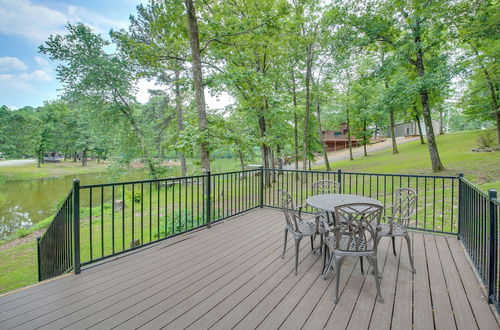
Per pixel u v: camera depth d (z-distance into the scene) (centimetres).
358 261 280
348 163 1920
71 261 275
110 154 1708
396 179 1018
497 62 971
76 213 253
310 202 284
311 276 248
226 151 710
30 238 879
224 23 760
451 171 945
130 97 1491
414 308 192
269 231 395
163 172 1647
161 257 297
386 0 891
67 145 3450
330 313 187
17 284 516
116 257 295
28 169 2856
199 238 364
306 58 1192
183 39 755
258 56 1043
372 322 176
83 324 176
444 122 4053
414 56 1005
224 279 242
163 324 176
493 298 193
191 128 661
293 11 981
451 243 331
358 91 1789
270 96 807
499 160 998
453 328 170
